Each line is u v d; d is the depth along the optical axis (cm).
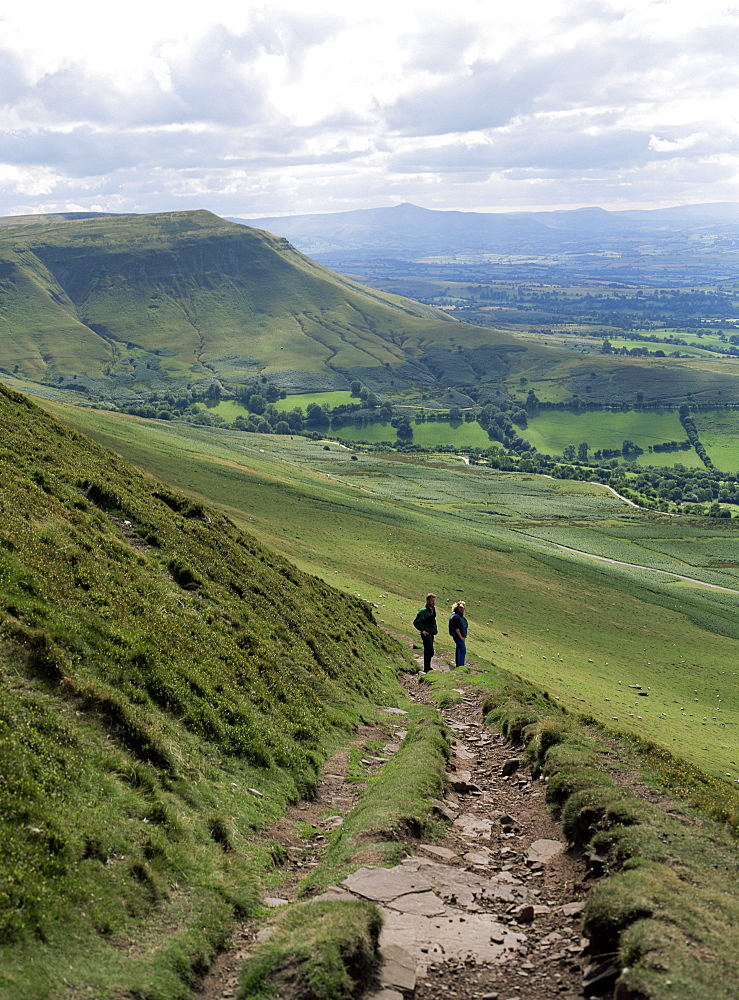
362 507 13538
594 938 982
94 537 2386
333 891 1141
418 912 1082
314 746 1995
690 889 1054
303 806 1656
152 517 3050
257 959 939
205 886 1134
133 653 1709
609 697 5981
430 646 3681
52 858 1009
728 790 1730
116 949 934
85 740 1333
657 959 859
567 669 6706
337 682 2753
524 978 931
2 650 1429
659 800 1463
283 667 2439
